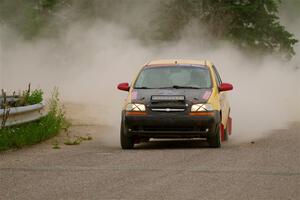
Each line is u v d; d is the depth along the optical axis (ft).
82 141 145.28
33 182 88.74
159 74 138.51
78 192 81.66
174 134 128.36
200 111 127.85
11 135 130.21
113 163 106.11
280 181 88.53
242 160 108.47
